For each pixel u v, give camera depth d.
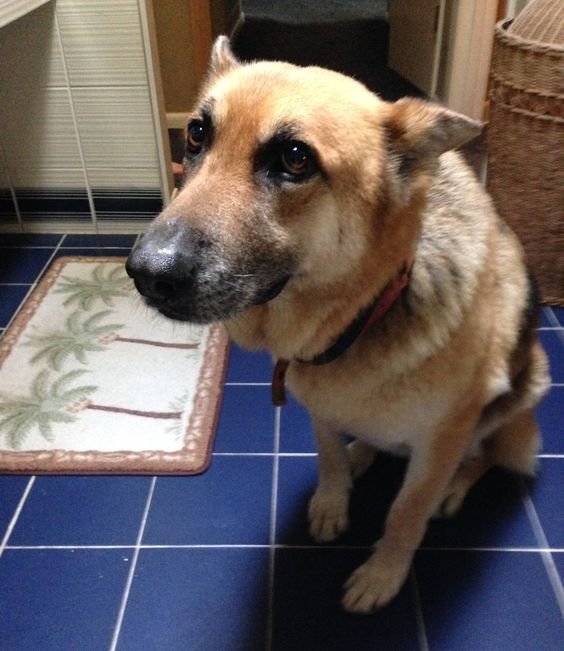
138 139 2.45
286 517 1.50
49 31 2.24
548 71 1.79
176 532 1.47
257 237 0.94
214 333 2.04
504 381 1.21
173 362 1.94
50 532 1.47
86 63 2.30
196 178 0.97
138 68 2.30
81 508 1.52
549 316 2.13
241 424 1.75
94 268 2.40
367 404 1.13
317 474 1.60
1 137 2.46
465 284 1.09
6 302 2.23
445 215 1.13
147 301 0.96
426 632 1.28
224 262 0.91
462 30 2.93
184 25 3.22
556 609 1.31
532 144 1.92
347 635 1.28
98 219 2.64
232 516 1.50
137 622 1.30
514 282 1.26
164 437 1.69
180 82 3.38
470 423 1.19
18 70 2.32
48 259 2.49
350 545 1.44
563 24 1.80
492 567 1.39
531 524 1.48
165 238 0.89
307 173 0.93
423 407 1.11
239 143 0.93
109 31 2.23
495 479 1.59
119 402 1.80
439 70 3.41
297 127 0.91
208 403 1.79
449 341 1.07
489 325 1.14
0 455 1.63
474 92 3.05
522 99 1.89
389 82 3.99
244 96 0.95
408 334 1.06
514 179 2.03
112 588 1.36
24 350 1.99
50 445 1.67
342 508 1.46
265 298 1.00
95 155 2.49
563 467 1.61
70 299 2.22
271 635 1.28
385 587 1.30
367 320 1.06
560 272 2.11
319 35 5.07
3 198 2.60
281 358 1.18
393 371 1.07
